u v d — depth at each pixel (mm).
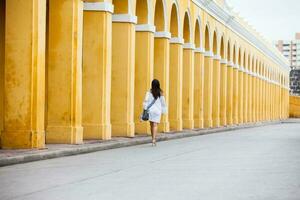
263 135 30656
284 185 9609
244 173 11453
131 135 23078
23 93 15656
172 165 13133
